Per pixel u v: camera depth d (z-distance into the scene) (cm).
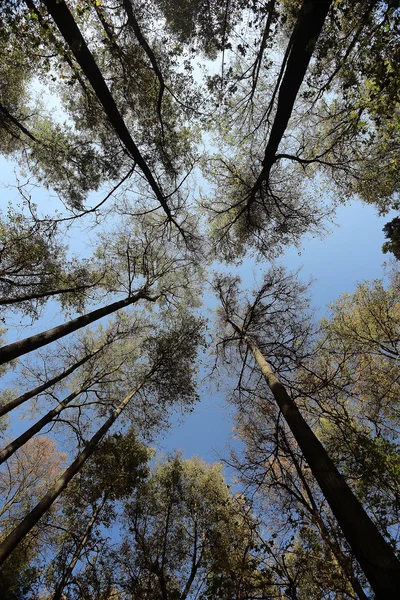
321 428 805
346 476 602
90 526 802
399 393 938
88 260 1091
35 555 879
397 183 918
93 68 607
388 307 1023
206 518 961
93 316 764
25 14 546
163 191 1023
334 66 795
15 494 995
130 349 1223
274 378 711
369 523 351
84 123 941
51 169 1045
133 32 754
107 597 744
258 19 659
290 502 645
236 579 536
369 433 682
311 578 494
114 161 941
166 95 874
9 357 506
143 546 855
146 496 1010
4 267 846
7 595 675
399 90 544
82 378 1162
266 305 1031
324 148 934
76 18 611
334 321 1077
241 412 928
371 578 310
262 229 1138
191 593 815
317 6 477
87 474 873
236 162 1035
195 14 713
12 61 825
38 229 903
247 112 944
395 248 923
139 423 1091
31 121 1041
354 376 935
